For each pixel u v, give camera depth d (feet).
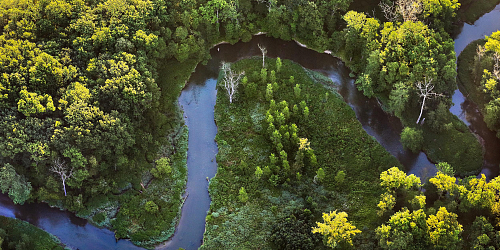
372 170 369.30
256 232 337.31
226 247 331.57
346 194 355.77
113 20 388.37
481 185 322.96
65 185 358.02
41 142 327.88
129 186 368.27
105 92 354.33
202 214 356.79
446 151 382.83
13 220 348.18
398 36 401.90
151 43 396.37
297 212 342.44
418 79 390.42
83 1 396.37
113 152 360.69
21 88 337.93
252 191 360.28
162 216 352.08
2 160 332.80
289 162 373.20
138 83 364.38
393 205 330.54
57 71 346.54
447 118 399.24
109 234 345.72
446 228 304.50
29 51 353.31
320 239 326.03
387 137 396.78
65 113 339.16
